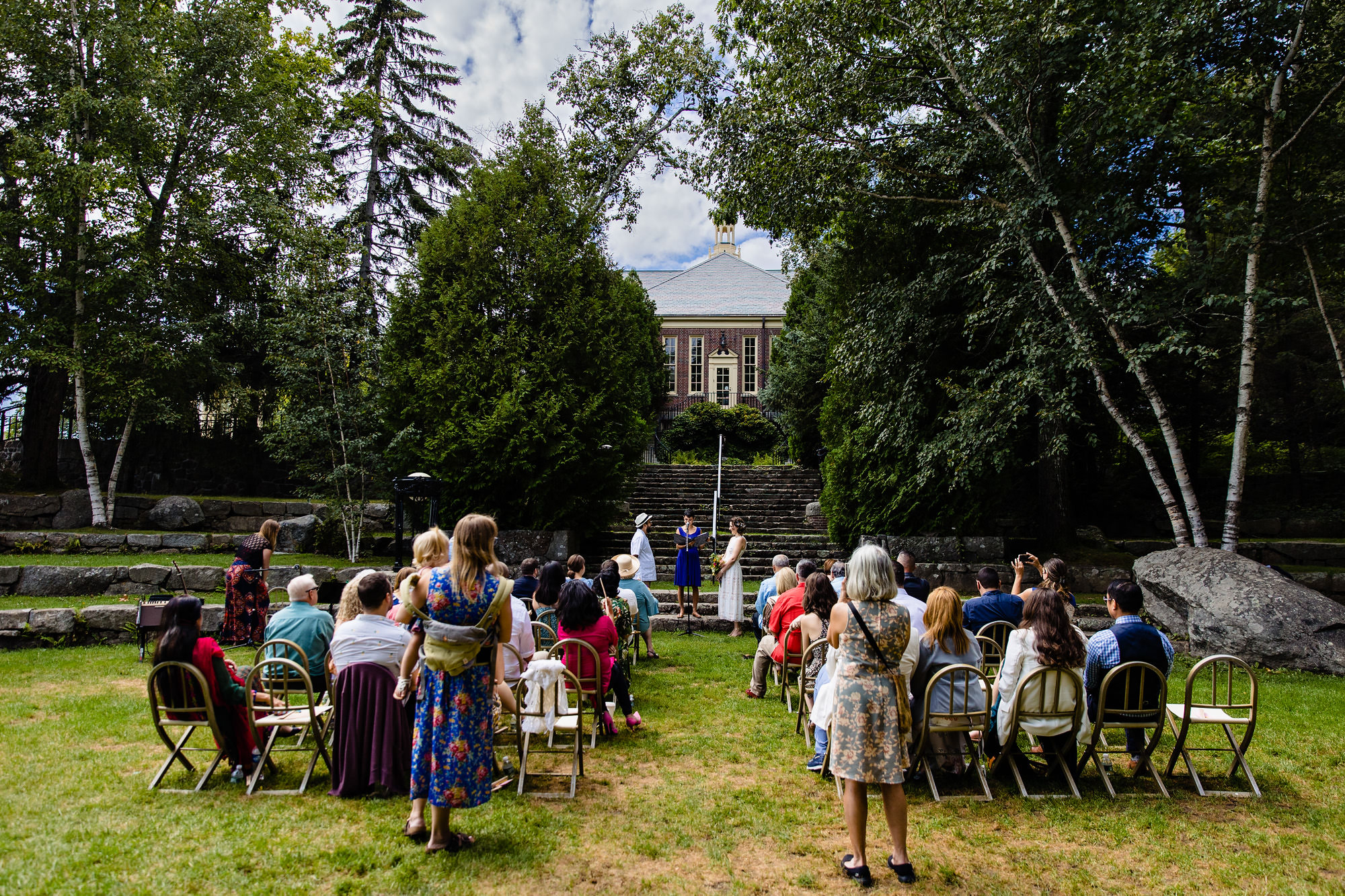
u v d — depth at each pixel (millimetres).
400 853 3500
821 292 16359
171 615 4297
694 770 4879
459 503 11750
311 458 12641
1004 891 3371
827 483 13969
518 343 11781
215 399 14969
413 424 11680
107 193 12312
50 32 12758
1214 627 8109
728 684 7148
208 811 3930
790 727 5816
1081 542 13219
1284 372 13227
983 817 4223
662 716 6086
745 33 11641
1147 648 4691
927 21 10148
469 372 11656
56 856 3330
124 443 12812
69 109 12031
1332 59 9117
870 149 11195
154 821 3777
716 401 32719
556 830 3869
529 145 12797
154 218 13398
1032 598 4590
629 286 16797
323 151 16688
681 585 9922
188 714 4258
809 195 11375
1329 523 13617
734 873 3488
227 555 11773
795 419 19688
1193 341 11414
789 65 11000
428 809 3861
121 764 4637
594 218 13328
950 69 10164
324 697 5184
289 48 17234
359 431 12766
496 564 3684
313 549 12828
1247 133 9688
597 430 11977
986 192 10875
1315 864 3682
